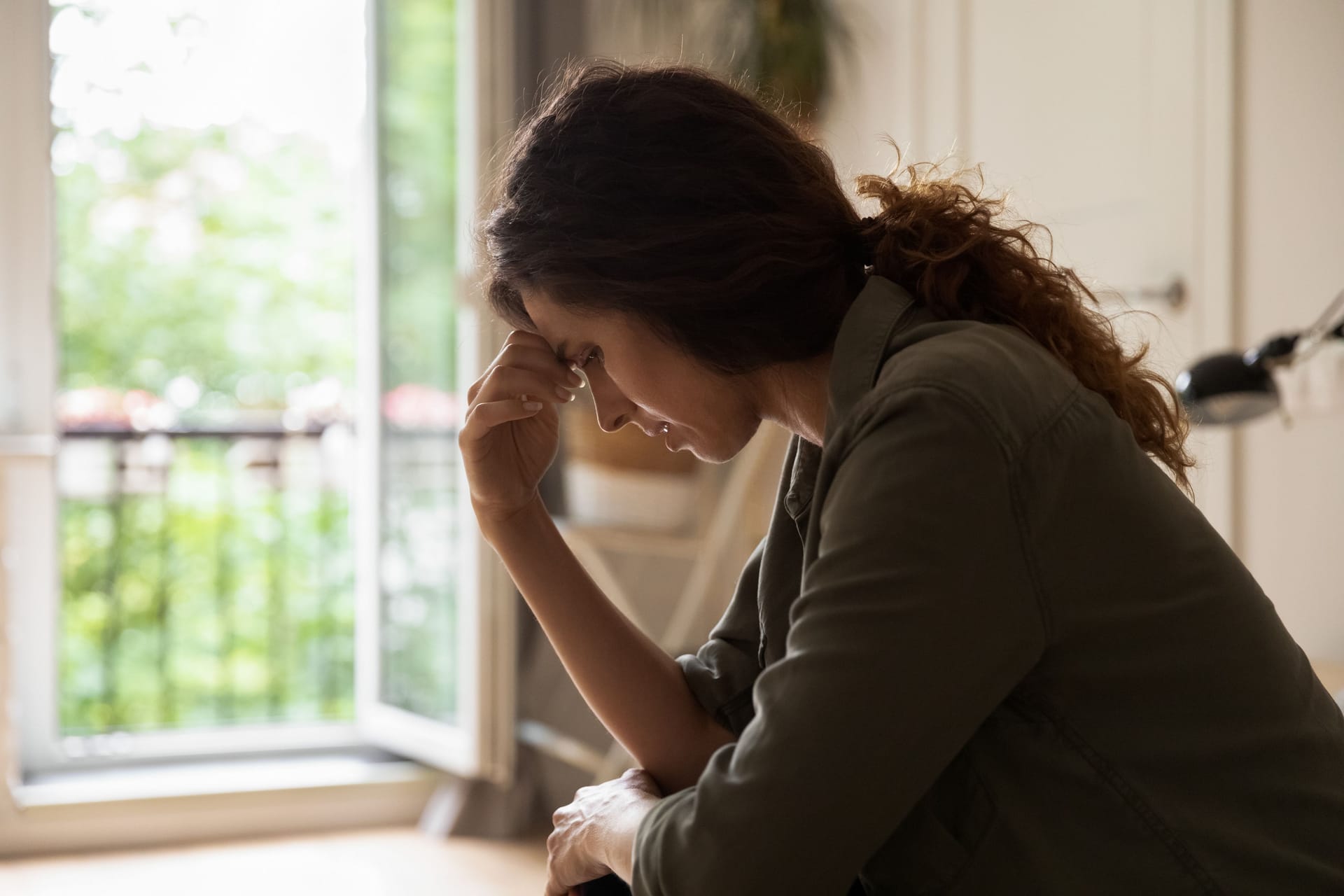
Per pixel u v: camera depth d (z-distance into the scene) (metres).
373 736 3.54
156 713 4.84
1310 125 2.25
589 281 0.90
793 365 0.93
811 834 0.71
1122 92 2.65
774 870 0.71
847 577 0.73
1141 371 0.97
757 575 1.16
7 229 3.15
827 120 3.56
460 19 3.20
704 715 1.14
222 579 4.73
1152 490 0.80
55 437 3.20
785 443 3.30
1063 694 0.78
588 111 0.91
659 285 0.88
